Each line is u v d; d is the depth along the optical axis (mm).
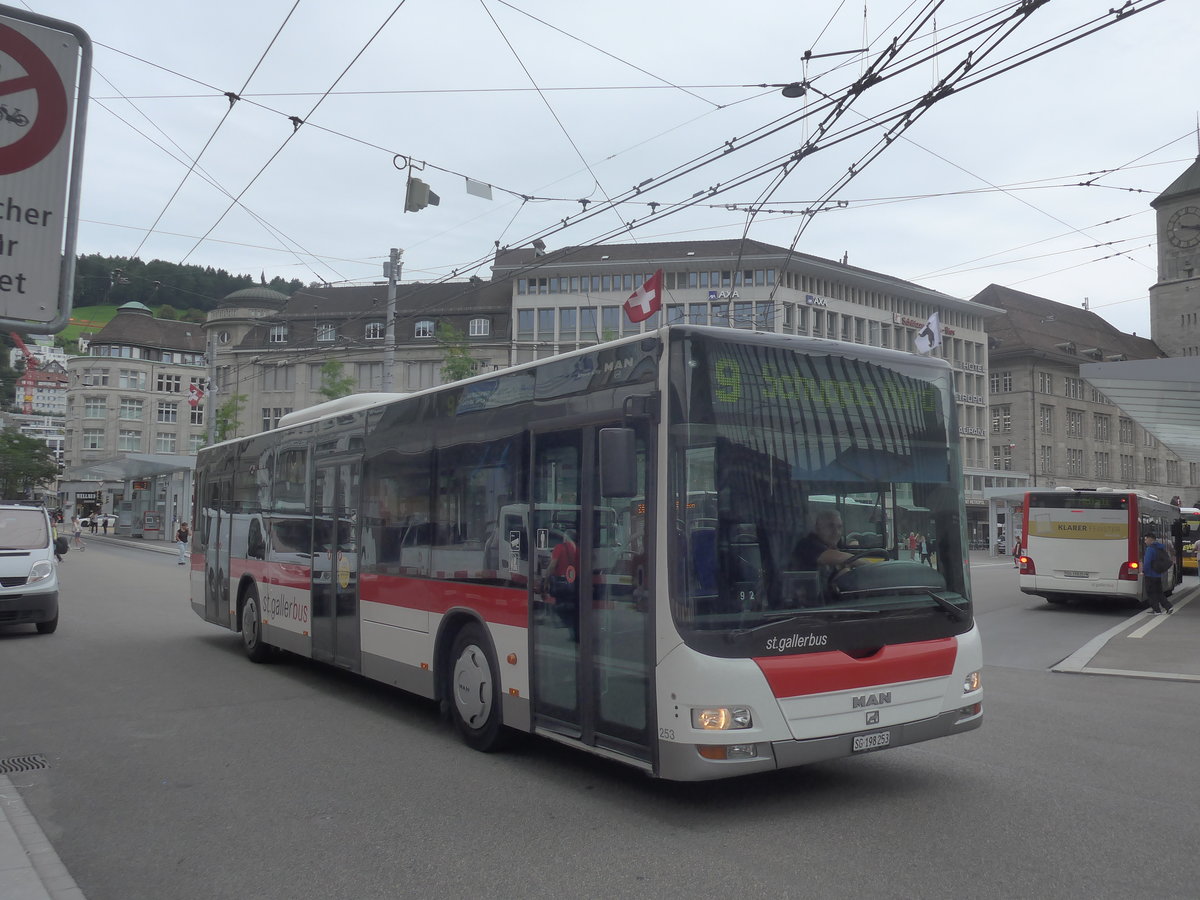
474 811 6070
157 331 98375
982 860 5117
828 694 5883
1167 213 81938
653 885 4785
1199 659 13562
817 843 5406
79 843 5535
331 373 40094
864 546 6301
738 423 5996
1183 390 22547
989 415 86250
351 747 7789
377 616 9156
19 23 4129
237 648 13633
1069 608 22828
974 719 6613
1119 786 6598
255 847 5434
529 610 7051
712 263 58688
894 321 68750
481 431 7789
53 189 4145
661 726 5734
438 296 69812
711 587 5734
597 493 6445
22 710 9234
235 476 13297
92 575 28422
